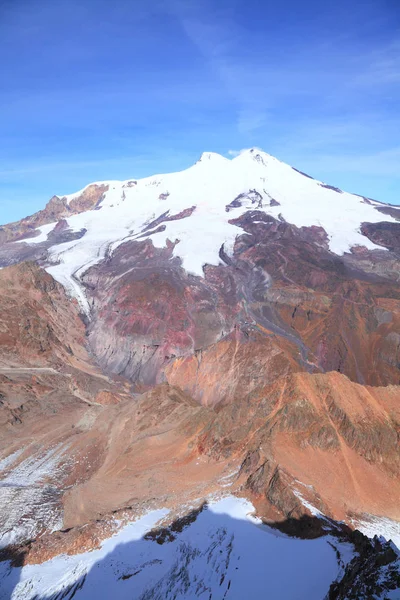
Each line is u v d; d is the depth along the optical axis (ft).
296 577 121.90
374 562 110.93
